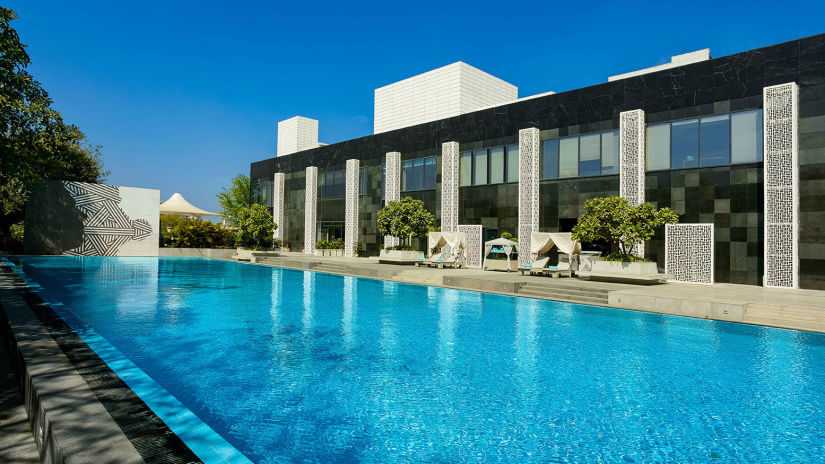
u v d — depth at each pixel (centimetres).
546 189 2003
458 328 849
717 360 647
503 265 1950
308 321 897
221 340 723
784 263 1370
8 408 387
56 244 2631
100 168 3241
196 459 274
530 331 828
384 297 1252
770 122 1409
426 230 2327
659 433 409
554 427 419
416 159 2594
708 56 2044
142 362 594
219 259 2884
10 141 1199
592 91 1881
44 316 678
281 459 351
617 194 1800
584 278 1572
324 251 2998
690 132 1630
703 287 1384
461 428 414
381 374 566
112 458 243
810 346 728
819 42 1367
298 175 3406
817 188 1344
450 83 5431
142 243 2927
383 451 367
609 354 674
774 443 392
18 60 1074
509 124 2153
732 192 1535
